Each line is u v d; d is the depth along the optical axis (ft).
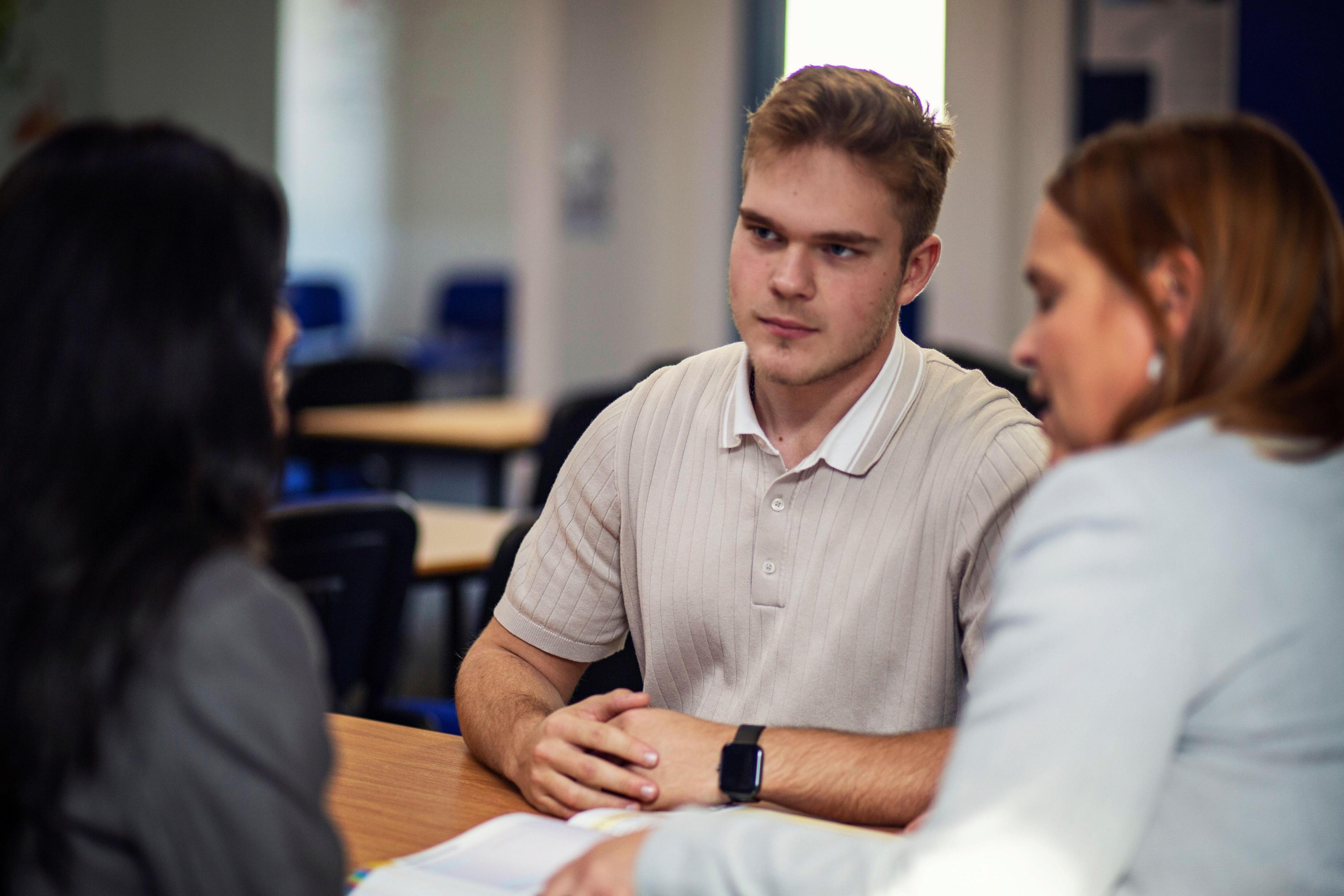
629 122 21.98
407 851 3.47
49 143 2.41
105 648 2.18
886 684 4.31
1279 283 2.56
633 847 2.86
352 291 31.78
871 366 4.31
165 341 2.29
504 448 13.73
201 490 2.36
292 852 2.23
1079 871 2.33
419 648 14.66
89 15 22.59
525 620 4.81
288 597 2.41
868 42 17.97
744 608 4.41
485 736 4.17
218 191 2.40
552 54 20.65
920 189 4.04
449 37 31.35
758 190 4.01
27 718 2.19
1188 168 2.60
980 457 4.21
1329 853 2.49
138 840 2.21
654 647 4.62
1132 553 2.39
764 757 3.78
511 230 31.14
